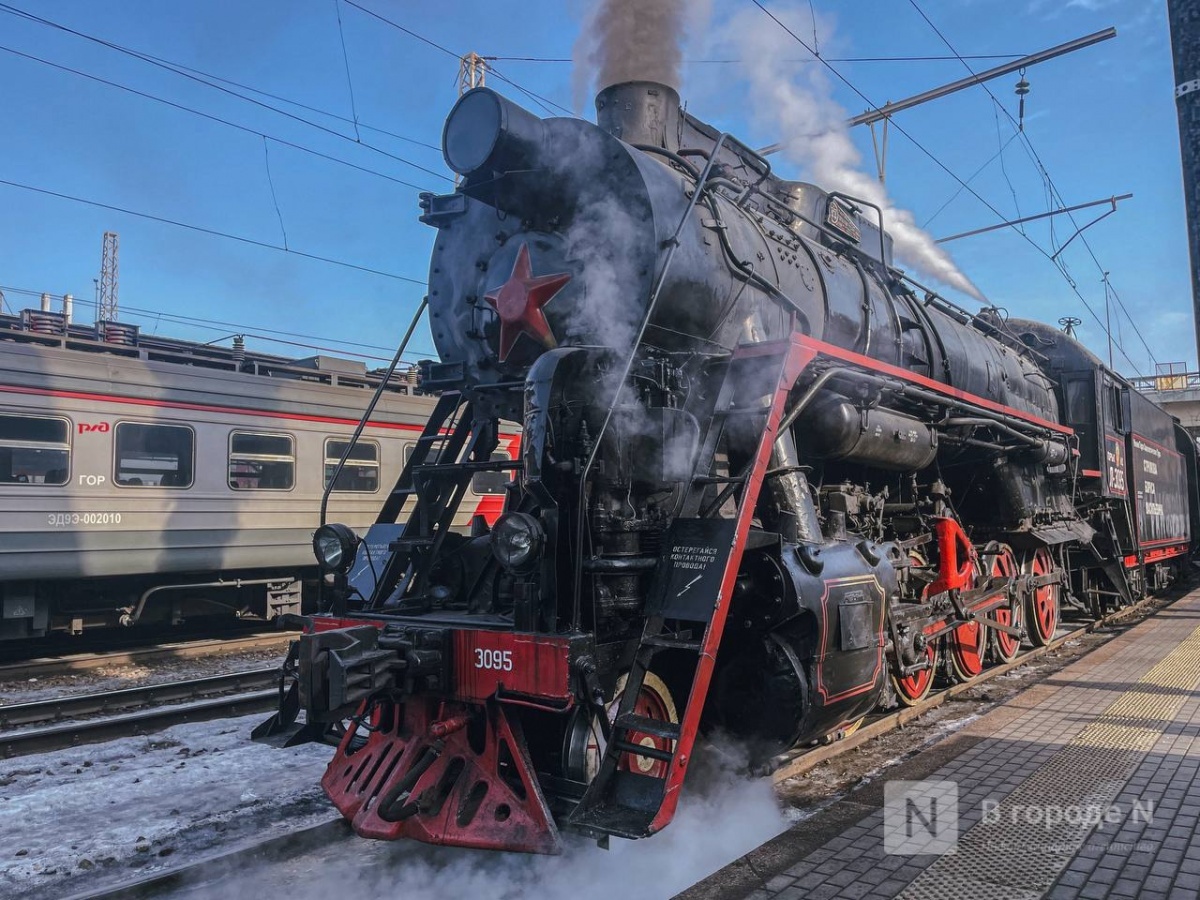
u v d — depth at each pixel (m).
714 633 3.63
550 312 4.50
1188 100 4.05
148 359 10.79
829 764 5.25
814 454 5.21
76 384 9.49
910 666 5.96
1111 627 11.39
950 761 5.14
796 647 4.36
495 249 5.03
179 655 10.01
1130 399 12.14
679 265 4.26
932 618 6.45
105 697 7.25
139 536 9.91
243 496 10.86
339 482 11.93
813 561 4.35
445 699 3.95
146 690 7.45
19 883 3.92
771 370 4.39
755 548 4.25
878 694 5.00
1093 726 5.89
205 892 3.76
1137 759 5.11
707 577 3.76
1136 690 7.04
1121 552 11.76
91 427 9.59
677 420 4.12
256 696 7.26
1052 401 10.52
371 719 4.43
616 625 4.01
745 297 4.83
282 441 11.35
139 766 5.62
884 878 3.52
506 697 3.73
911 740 5.81
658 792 3.36
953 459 7.48
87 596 10.50
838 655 4.48
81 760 5.78
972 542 8.24
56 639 11.34
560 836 3.47
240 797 4.99
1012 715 6.27
